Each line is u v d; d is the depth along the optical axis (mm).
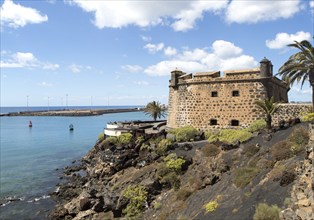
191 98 48250
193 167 33688
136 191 32250
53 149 81438
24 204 39344
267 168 25203
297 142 25922
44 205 39000
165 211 28234
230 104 44625
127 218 30078
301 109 39062
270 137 31766
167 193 31625
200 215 23047
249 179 24641
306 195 16750
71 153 75562
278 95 48812
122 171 40188
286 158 24781
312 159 18422
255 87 42969
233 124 44594
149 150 41344
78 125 157125
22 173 54844
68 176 52562
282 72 36625
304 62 34938
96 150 57062
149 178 34125
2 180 50094
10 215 35938
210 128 45906
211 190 27156
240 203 21375
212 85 46312
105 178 40781
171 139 40719
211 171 31312
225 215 20719
